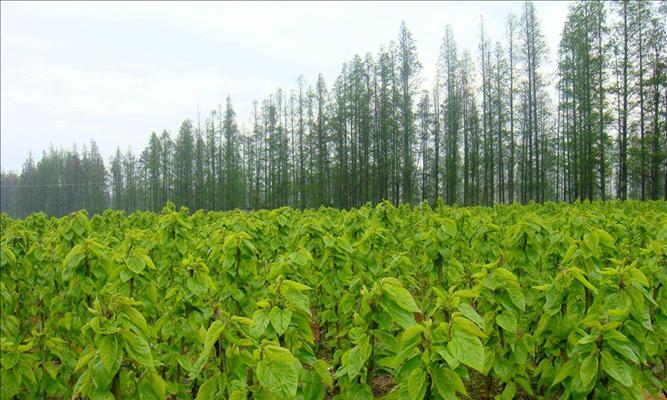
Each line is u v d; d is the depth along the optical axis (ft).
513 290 10.44
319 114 147.33
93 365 7.50
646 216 27.45
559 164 112.68
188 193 196.75
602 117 87.15
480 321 7.20
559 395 12.59
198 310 12.61
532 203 44.96
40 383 12.25
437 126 129.80
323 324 17.71
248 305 13.67
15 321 11.96
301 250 11.69
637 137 81.82
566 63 94.58
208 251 17.62
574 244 12.38
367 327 8.48
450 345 6.64
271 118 167.12
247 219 20.29
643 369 12.78
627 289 9.53
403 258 13.83
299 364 7.98
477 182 122.62
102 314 8.05
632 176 91.50
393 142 126.31
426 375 6.93
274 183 167.53
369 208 23.93
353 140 135.85
